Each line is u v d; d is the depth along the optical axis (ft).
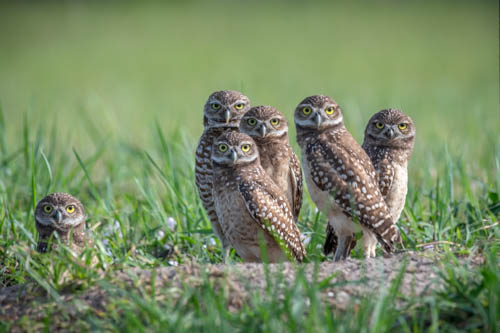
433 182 43.57
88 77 155.22
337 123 33.76
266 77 142.00
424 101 101.96
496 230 30.17
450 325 21.88
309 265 25.98
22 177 44.29
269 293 22.49
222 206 32.14
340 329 20.51
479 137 59.72
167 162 42.22
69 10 276.21
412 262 26.25
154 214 38.09
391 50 197.26
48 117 86.43
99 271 26.58
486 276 22.58
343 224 32.68
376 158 34.24
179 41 226.58
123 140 61.46
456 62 168.14
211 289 22.90
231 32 244.42
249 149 31.81
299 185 35.68
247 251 32.60
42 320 24.08
